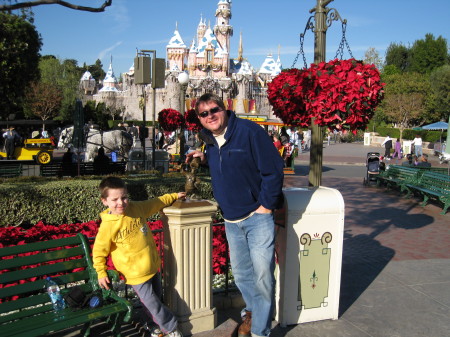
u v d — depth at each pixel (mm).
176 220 3760
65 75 66000
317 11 5496
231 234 3746
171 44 99875
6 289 3332
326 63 4297
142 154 14781
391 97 50250
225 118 3529
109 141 19062
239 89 96375
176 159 17188
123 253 3496
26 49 24453
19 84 25203
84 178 9641
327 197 4246
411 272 6113
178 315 3889
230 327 4082
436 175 11898
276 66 108812
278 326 4281
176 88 92750
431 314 4684
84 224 6832
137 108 99000
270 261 3570
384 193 14117
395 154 32312
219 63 97938
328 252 4293
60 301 3473
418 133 47094
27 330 3027
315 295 4328
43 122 23219
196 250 3881
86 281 3916
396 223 9719
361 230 9016
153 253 3639
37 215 7547
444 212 10766
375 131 56281
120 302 3451
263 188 3471
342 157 29016
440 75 51625
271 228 3590
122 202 3393
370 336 4148
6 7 6078
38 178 9359
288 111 4734
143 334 3861
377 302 4980
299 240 4168
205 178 9492
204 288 3979
